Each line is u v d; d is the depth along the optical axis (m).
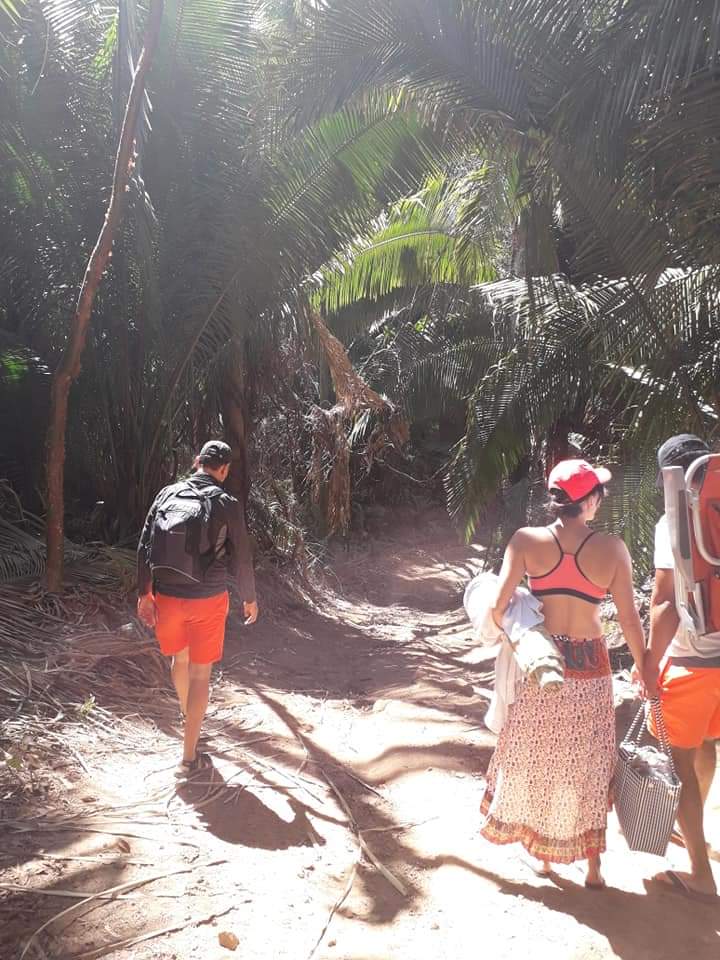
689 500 3.23
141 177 7.63
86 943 2.89
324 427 10.17
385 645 8.41
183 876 3.37
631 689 5.70
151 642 6.10
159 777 4.32
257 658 7.08
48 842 3.48
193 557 4.24
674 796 3.27
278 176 7.37
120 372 7.61
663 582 3.37
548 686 3.10
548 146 5.84
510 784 3.38
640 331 6.05
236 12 7.14
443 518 15.27
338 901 3.34
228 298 7.61
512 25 5.70
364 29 6.13
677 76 4.95
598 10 5.50
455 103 6.22
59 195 7.22
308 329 8.38
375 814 4.20
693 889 3.45
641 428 6.35
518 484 10.40
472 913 3.33
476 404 8.17
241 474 8.71
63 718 4.76
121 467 8.02
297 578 10.03
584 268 6.21
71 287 7.46
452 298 11.27
